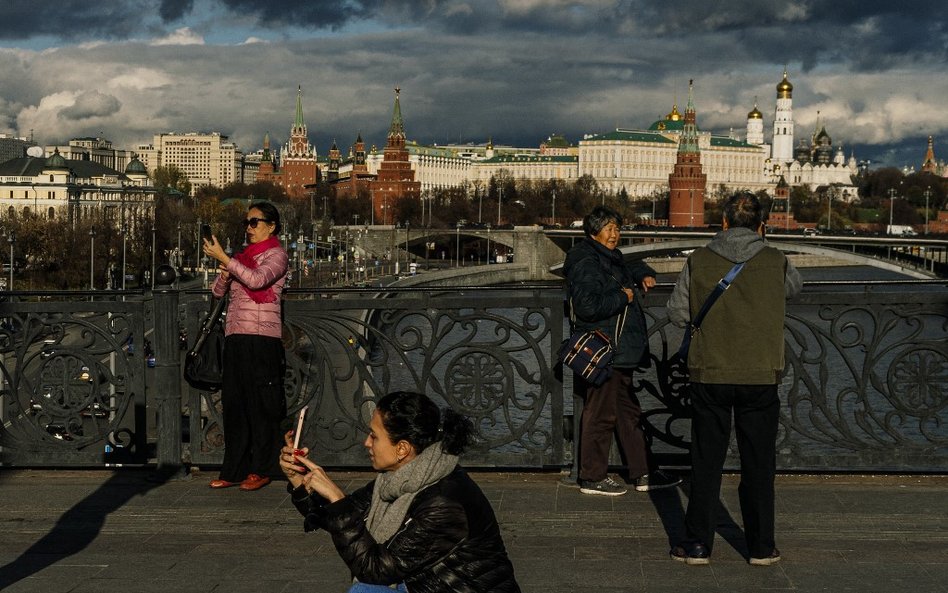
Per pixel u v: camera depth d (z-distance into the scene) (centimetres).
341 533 571
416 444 578
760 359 852
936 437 1061
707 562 866
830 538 920
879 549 891
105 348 1118
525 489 1070
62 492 1067
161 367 1100
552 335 1084
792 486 1072
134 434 1126
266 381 1070
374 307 1101
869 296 1057
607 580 829
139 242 13575
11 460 1126
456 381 1094
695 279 873
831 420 1069
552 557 880
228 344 1073
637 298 1037
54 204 18025
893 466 1062
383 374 1112
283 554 890
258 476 1080
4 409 1250
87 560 877
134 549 904
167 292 1091
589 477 1045
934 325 3747
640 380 1078
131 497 1052
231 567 859
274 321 1077
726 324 859
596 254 1016
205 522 976
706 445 872
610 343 1009
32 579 833
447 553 572
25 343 1113
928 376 1059
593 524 963
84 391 1124
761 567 855
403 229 18188
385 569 564
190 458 1123
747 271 862
